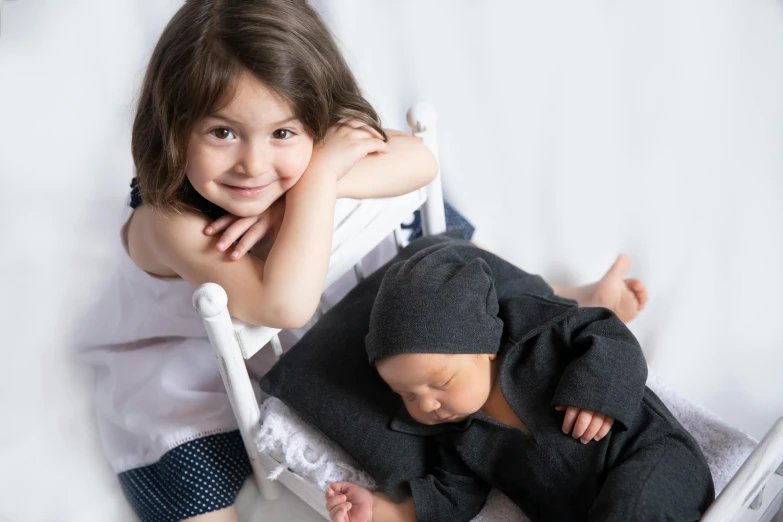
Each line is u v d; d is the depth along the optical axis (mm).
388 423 1188
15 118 1519
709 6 1681
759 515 1142
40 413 1416
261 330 1124
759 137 1582
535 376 1136
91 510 1336
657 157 1617
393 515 1163
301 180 1084
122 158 1562
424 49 1738
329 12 1682
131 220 1215
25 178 1514
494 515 1167
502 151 1688
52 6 1542
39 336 1466
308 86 985
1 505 1314
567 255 1604
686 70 1655
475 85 1729
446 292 1089
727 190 1560
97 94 1556
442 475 1165
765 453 966
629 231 1583
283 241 1058
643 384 1094
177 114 958
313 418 1210
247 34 937
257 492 1363
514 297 1211
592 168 1645
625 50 1694
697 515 1019
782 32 1640
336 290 1561
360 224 1286
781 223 1515
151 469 1329
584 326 1154
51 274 1501
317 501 1252
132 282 1453
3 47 1516
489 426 1144
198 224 1084
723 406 1394
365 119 1155
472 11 1747
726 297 1480
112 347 1458
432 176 1296
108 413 1390
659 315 1495
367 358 1224
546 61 1720
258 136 970
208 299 1016
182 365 1394
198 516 1292
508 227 1651
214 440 1320
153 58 1012
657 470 1024
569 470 1083
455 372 1087
